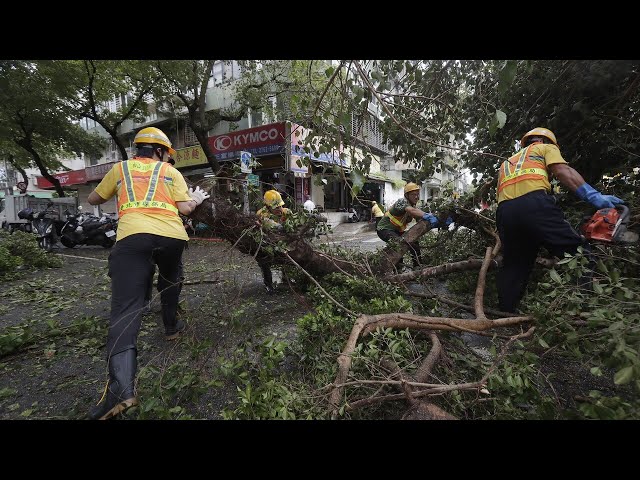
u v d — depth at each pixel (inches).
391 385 66.7
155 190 90.4
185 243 100.5
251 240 121.8
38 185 914.1
